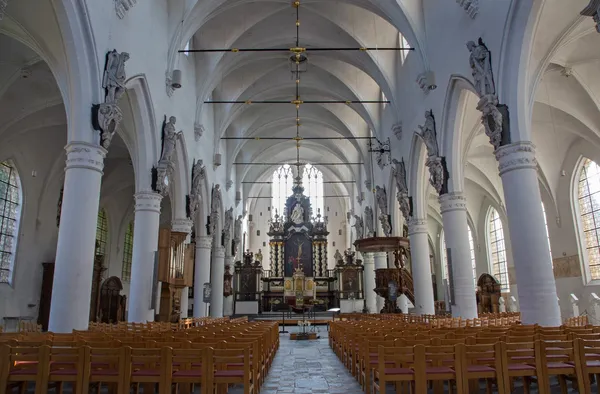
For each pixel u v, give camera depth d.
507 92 11.14
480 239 31.34
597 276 20.44
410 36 17.70
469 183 30.81
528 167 10.76
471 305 14.73
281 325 31.17
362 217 35.22
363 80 26.58
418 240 20.02
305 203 45.34
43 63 15.12
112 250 27.98
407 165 20.78
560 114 19.53
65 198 10.08
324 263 43.38
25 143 19.50
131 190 28.97
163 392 5.57
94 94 10.53
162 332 8.91
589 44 14.84
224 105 26.86
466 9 13.07
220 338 7.48
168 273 16.86
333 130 34.16
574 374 6.83
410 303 29.33
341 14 21.77
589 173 21.05
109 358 5.68
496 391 7.46
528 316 10.20
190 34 17.91
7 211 18.92
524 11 10.53
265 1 20.64
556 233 22.94
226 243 31.03
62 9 9.80
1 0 8.04
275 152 40.22
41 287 20.22
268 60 26.03
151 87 14.73
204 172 23.67
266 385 8.44
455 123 15.30
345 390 7.95
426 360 6.45
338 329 12.70
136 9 13.40
